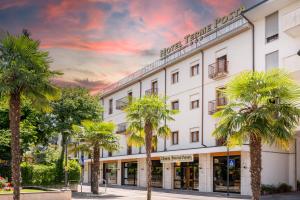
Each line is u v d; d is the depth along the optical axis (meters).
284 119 12.41
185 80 35.25
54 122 34.94
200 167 31.08
